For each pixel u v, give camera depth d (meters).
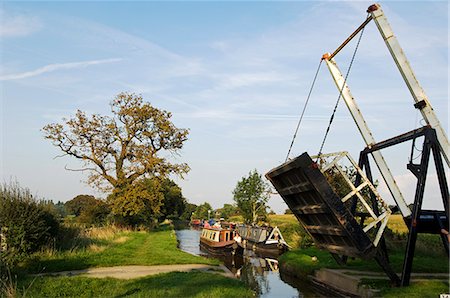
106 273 15.10
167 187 75.00
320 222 13.74
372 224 12.35
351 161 13.03
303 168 11.63
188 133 43.66
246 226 39.88
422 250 20.91
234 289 12.17
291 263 19.80
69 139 40.06
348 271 14.98
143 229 44.97
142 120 41.94
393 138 13.26
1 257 13.02
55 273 14.75
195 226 89.62
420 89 12.34
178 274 14.79
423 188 11.75
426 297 10.56
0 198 15.34
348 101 15.06
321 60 15.55
